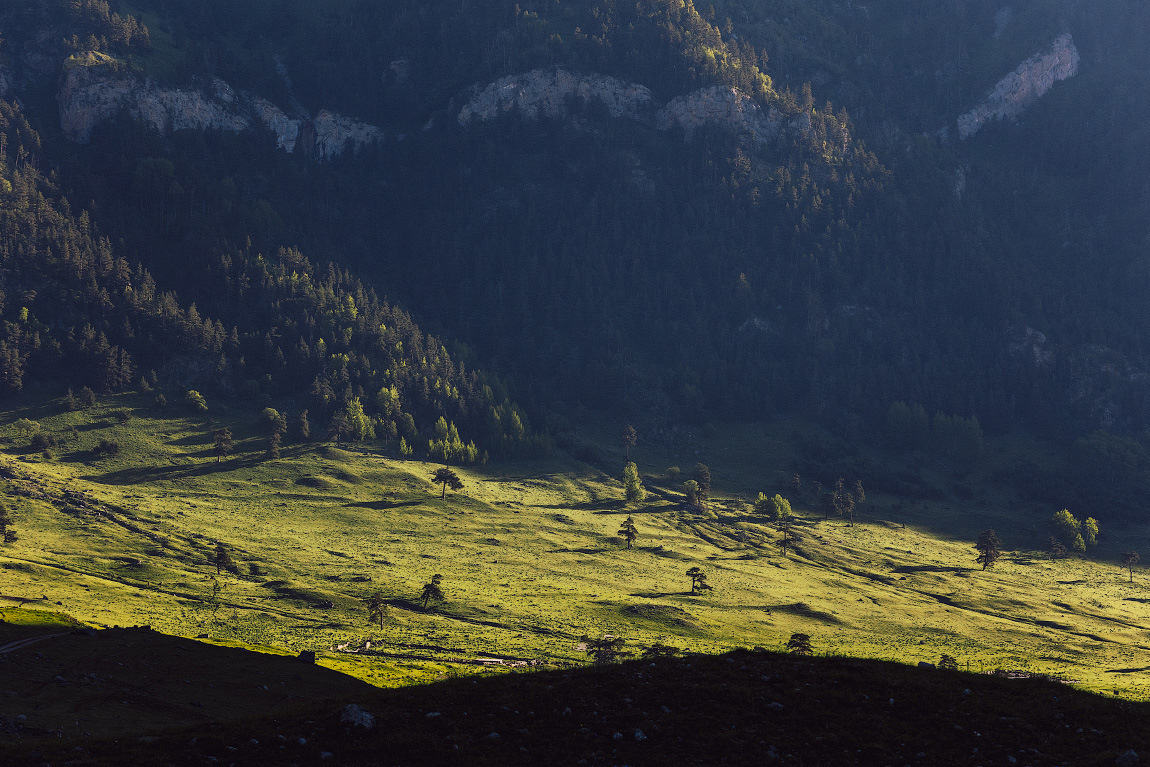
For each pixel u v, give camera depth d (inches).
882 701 1640.0
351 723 1513.3
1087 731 1472.7
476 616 6181.1
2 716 1752.0
